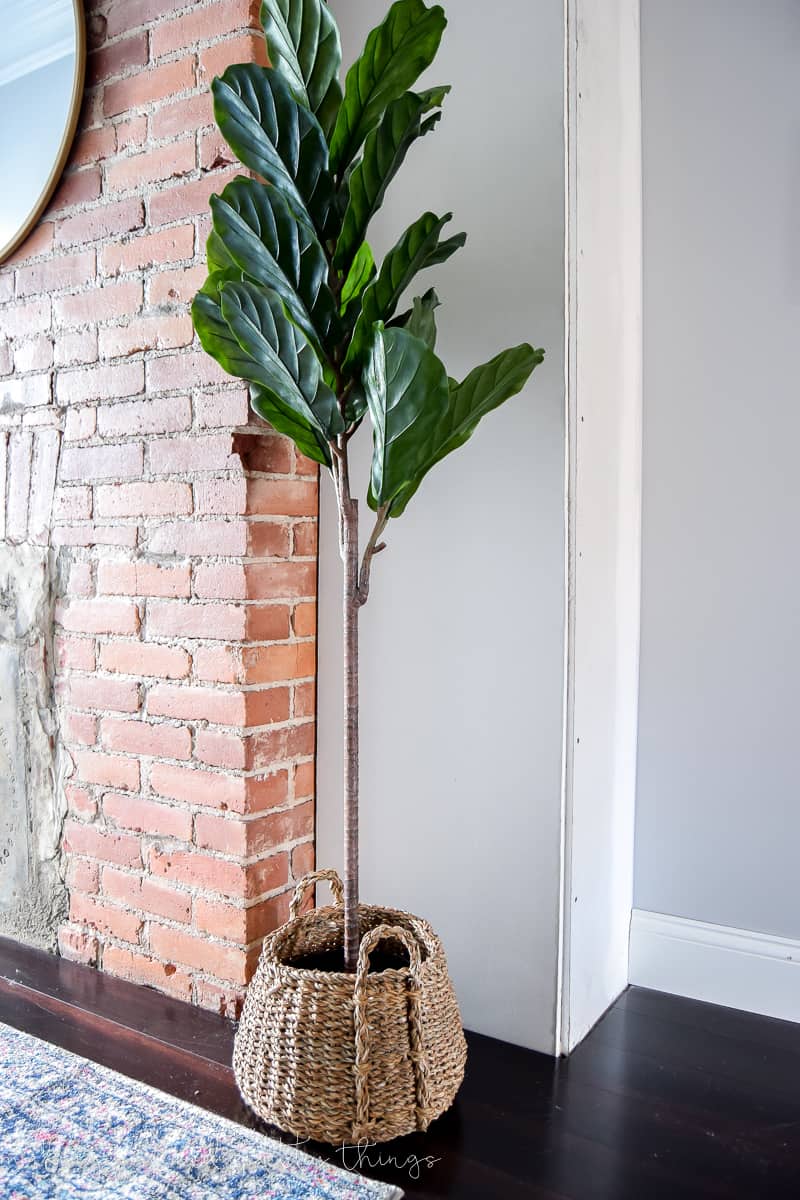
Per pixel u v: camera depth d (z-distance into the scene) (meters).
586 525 1.40
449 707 1.55
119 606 1.71
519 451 1.47
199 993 1.60
